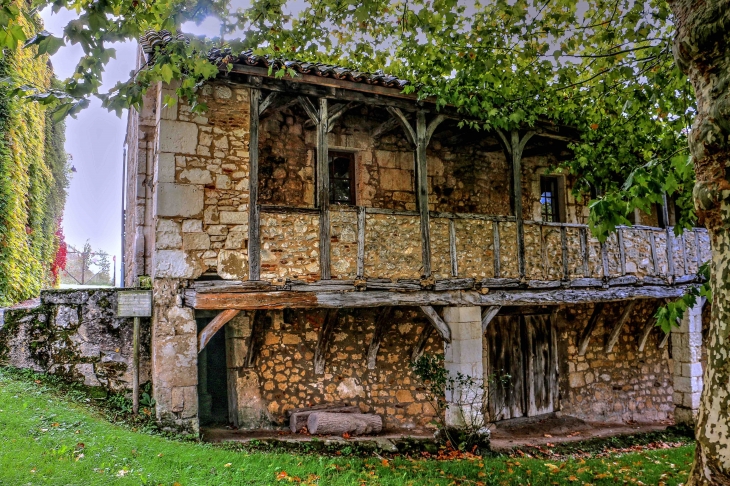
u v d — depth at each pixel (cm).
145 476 455
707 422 304
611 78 623
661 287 928
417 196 731
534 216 995
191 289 625
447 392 767
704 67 321
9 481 409
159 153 625
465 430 734
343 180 862
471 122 718
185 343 627
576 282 830
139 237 815
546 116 791
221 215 646
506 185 988
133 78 463
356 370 827
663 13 571
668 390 1110
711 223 318
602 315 1039
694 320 979
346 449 670
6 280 839
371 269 692
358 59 846
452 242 743
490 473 602
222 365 787
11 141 888
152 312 641
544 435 877
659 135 697
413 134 733
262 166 784
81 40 395
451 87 704
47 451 473
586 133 764
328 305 663
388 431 808
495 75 629
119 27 433
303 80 652
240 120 667
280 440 670
